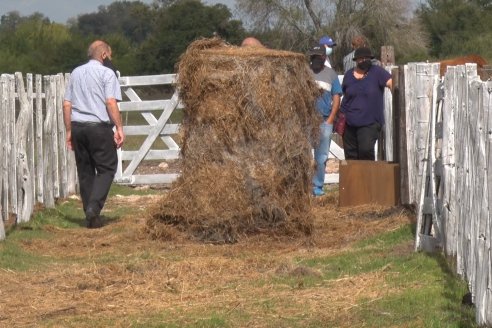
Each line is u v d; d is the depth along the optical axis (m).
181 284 13.96
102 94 19.48
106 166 19.67
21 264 15.74
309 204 17.66
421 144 17.94
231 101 17.22
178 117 30.59
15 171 19.52
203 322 11.94
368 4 64.75
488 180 10.59
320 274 14.30
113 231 19.06
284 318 12.04
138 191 26.84
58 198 23.45
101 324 12.02
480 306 10.93
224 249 16.64
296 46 66.50
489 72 16.56
